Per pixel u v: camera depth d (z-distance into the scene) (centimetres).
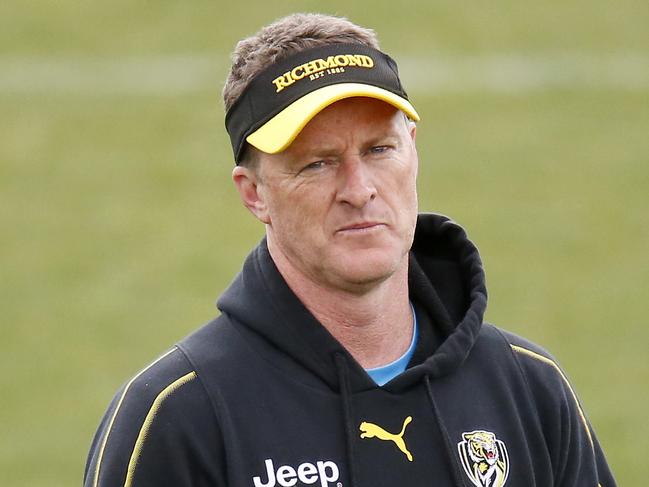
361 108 1072
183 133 6862
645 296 4756
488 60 8025
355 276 1073
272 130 1073
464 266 1209
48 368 4234
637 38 8356
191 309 4772
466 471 1109
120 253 5381
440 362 1129
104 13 8700
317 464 1079
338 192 1072
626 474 3250
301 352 1108
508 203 5869
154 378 1104
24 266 5228
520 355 1185
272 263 1134
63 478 3384
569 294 4797
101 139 6800
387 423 1104
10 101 7356
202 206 5922
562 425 1171
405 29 8512
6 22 8588
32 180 6250
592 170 6275
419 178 6206
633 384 3941
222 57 8050
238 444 1077
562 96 7400
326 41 1102
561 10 8744
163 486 1070
